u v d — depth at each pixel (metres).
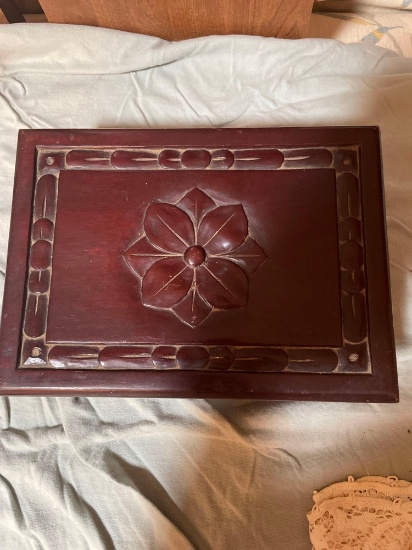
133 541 0.83
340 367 0.72
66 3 0.98
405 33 1.12
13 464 0.88
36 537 0.85
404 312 0.91
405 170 0.97
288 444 0.87
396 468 0.86
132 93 1.04
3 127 1.03
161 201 0.77
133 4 0.98
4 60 1.05
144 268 0.76
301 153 0.78
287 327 0.73
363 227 0.75
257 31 1.04
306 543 0.83
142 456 0.88
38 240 0.77
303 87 1.01
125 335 0.74
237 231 0.75
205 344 0.73
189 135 0.79
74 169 0.79
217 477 0.86
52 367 0.74
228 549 0.83
